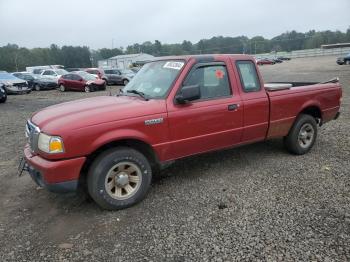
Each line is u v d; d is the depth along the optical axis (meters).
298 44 127.38
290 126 5.55
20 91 21.66
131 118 3.94
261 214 3.78
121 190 4.02
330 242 3.20
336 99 6.27
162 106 4.18
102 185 3.84
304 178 4.77
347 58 39.62
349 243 3.17
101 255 3.15
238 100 4.80
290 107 5.44
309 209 3.85
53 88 25.84
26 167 4.09
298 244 3.19
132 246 3.27
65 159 3.61
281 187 4.49
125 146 4.04
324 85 6.06
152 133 4.09
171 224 3.65
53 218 3.88
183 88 4.13
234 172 5.10
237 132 4.86
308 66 41.97
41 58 106.81
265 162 5.50
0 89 15.95
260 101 5.02
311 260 2.95
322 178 4.76
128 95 4.73
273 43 126.62
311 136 5.88
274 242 3.23
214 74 4.66
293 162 5.46
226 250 3.14
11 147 7.11
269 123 5.21
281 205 3.97
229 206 4.00
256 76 5.10
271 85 5.58
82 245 3.32
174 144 4.30
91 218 3.85
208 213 3.86
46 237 3.49
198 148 4.57
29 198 4.45
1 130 9.04
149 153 4.32
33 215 3.97
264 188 4.48
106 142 3.76
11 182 5.04
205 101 4.52
